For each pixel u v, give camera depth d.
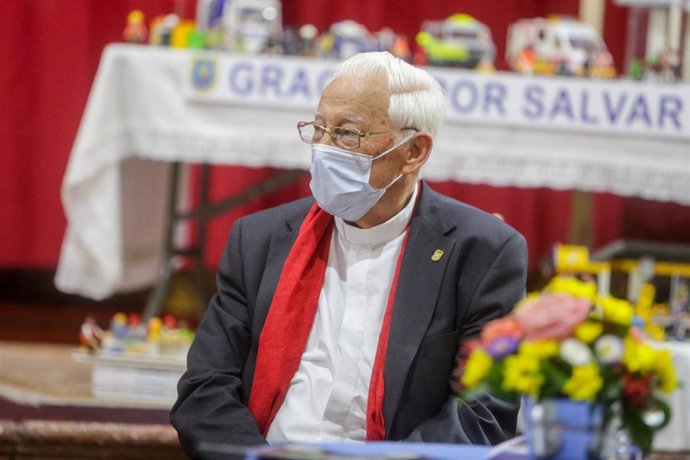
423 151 5.51
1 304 14.41
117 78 9.72
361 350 5.47
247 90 9.66
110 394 8.88
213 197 14.05
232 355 5.59
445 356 5.38
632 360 3.78
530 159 9.69
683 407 7.26
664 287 9.40
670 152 9.74
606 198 14.20
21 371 9.77
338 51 9.95
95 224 9.97
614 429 3.91
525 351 3.80
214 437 5.29
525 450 4.22
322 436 5.42
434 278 5.45
